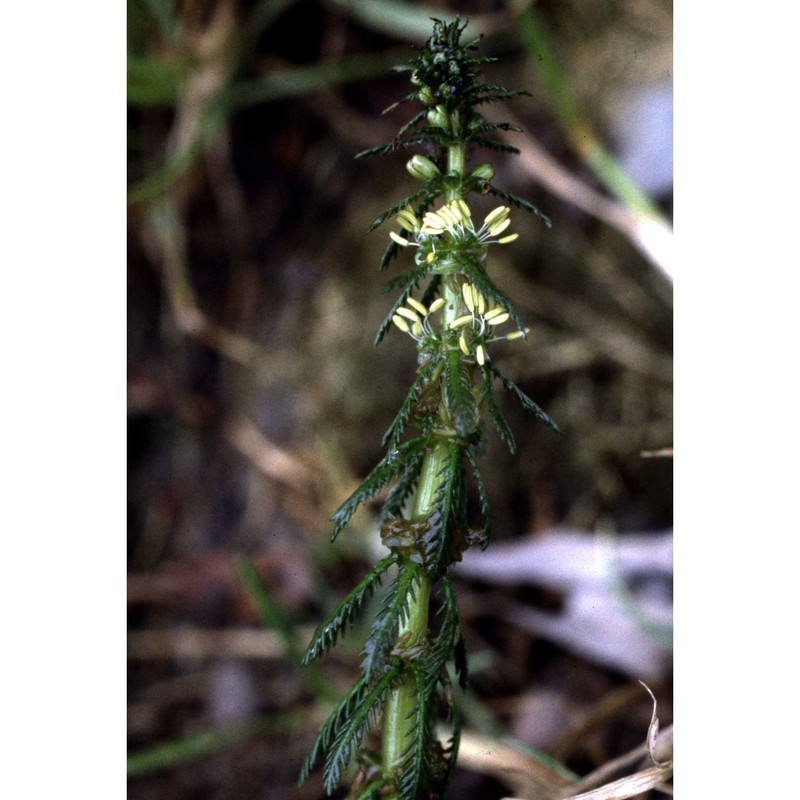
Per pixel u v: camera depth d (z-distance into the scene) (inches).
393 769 6.2
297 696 12.2
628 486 12.4
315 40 13.9
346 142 14.2
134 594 13.3
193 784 12.0
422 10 13.4
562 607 11.6
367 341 13.8
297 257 14.3
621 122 12.7
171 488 13.9
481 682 11.6
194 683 12.6
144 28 13.0
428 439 6.0
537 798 9.1
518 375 12.9
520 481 12.7
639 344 12.6
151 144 13.9
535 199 13.1
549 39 13.3
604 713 9.9
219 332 14.2
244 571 10.8
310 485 13.6
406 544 6.0
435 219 6.1
